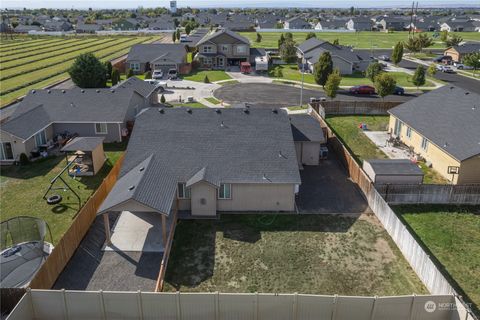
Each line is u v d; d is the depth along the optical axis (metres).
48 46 121.50
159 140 32.28
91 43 129.50
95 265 24.38
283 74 82.25
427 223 28.61
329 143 43.91
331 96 58.72
